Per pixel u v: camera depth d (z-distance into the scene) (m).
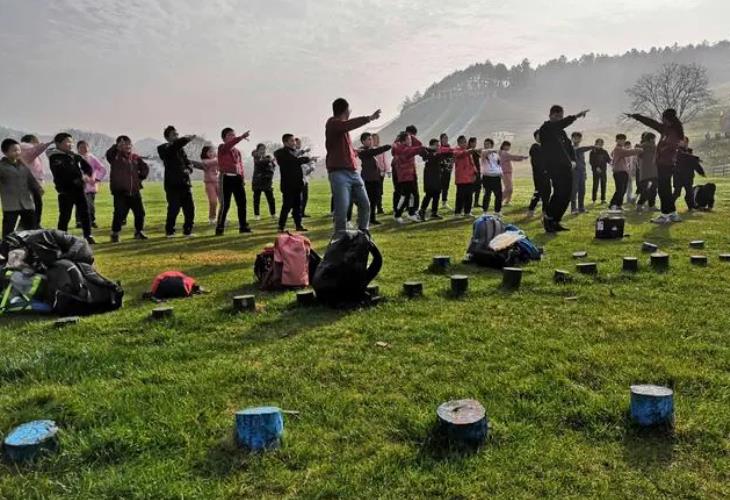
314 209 17.91
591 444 3.01
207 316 5.44
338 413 3.42
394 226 12.27
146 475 2.82
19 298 5.78
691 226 10.78
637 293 5.85
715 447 2.94
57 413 3.49
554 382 3.72
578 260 7.62
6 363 4.25
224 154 11.66
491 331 4.80
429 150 12.88
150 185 41.69
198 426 3.29
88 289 5.78
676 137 11.34
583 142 107.50
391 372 4.03
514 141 151.25
